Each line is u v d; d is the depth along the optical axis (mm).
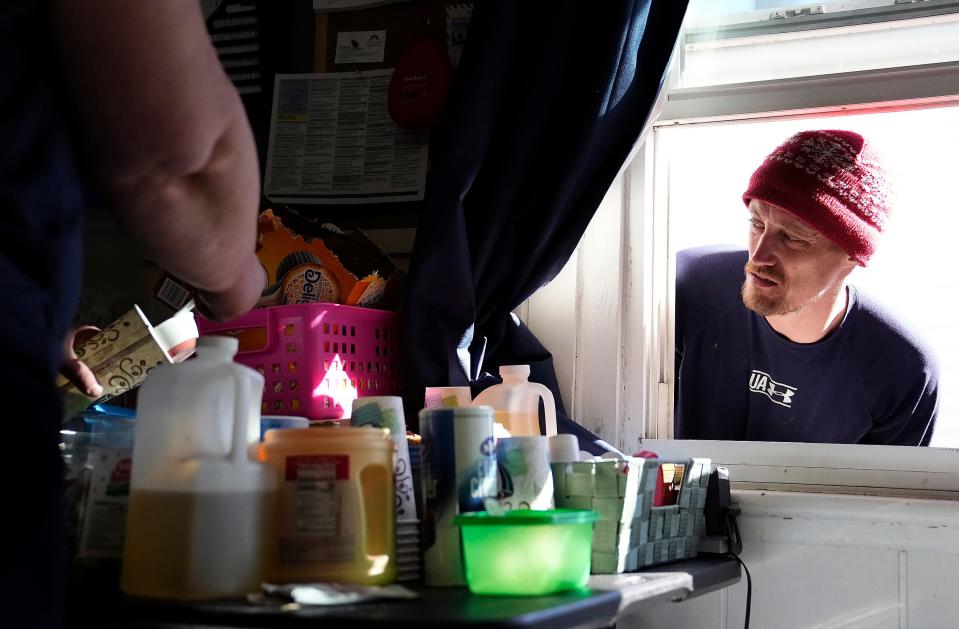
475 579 1010
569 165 1683
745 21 1952
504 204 1709
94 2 764
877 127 2096
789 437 2195
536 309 1971
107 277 1636
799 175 2084
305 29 2111
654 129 1986
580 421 1912
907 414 2133
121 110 815
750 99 1905
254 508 984
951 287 2100
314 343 1544
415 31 2035
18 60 733
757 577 1674
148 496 973
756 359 2242
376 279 1697
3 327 703
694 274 2305
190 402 983
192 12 829
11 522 693
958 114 1933
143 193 889
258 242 1735
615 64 1645
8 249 742
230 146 920
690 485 1495
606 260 1936
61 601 740
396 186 2004
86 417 1178
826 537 1638
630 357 1911
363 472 1058
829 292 2162
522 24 1707
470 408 1122
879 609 1593
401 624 809
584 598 973
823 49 1896
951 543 1561
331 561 1008
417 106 1916
